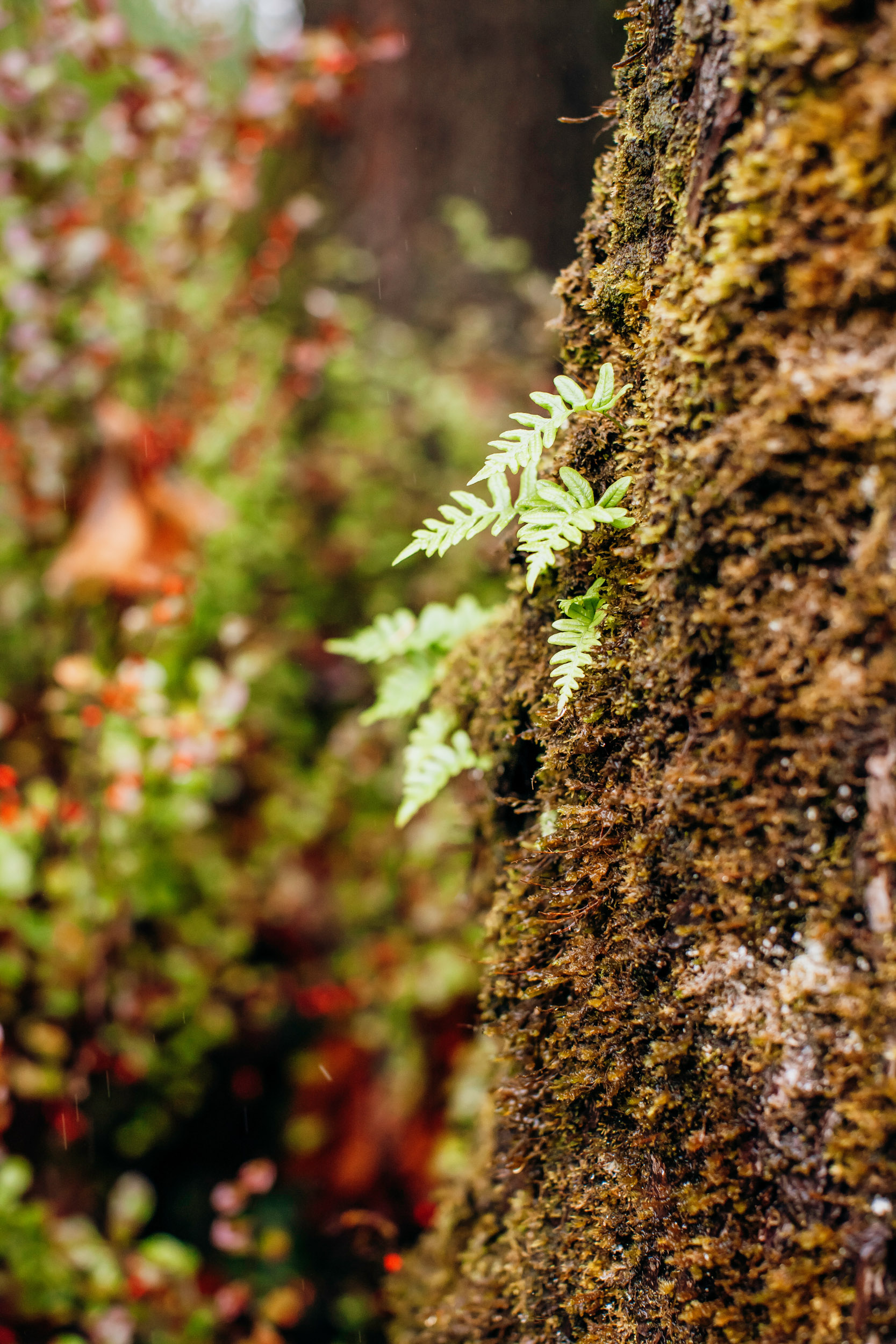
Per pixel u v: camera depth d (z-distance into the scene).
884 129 0.86
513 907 1.48
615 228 1.31
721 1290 1.05
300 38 3.08
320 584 4.69
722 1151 1.05
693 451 1.05
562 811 1.30
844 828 0.95
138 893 3.35
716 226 1.02
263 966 3.83
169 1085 3.39
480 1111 2.32
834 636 0.94
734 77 1.00
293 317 4.92
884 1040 0.90
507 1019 1.43
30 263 2.94
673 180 1.14
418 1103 3.30
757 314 0.97
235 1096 3.61
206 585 3.97
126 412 3.39
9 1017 2.99
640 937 1.18
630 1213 1.20
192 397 3.62
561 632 1.27
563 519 1.21
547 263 4.79
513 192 4.77
